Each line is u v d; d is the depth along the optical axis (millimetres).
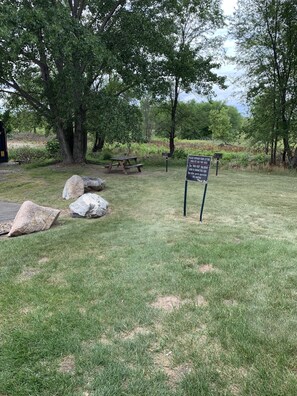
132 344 2053
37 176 9953
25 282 2965
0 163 13219
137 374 1804
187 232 4348
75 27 8648
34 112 13047
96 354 1965
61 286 2869
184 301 2580
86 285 2871
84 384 1748
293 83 12844
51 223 4707
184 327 2223
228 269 3129
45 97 11336
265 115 13391
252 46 13070
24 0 8656
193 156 5031
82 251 3727
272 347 1990
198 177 4953
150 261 3369
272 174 11258
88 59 9492
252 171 11914
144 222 4891
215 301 2557
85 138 13000
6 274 3148
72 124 12500
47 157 14883
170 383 1745
